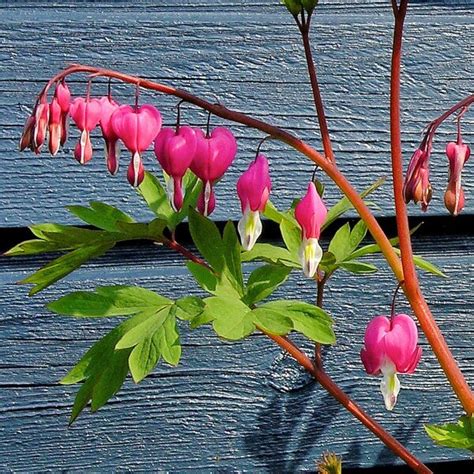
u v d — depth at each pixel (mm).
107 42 835
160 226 724
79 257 724
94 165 833
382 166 856
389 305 854
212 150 684
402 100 861
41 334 827
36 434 826
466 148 697
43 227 731
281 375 844
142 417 836
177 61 841
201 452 839
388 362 684
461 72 869
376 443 854
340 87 854
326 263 752
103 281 831
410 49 864
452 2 872
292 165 847
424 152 688
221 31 846
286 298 844
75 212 750
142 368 693
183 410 839
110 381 719
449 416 859
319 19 855
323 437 849
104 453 833
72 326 831
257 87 847
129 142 676
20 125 826
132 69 836
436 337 690
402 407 855
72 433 831
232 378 842
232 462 841
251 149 844
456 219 865
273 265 739
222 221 838
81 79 830
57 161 829
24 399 825
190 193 761
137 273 834
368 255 855
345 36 857
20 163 825
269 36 850
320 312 706
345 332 849
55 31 832
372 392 852
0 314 823
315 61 854
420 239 863
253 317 699
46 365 827
